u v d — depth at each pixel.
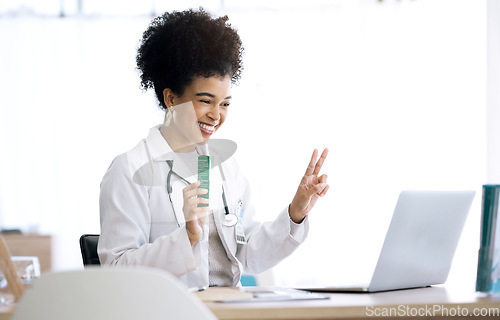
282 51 5.66
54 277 1.20
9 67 5.58
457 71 5.48
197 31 2.16
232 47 2.22
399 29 5.61
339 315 1.51
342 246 5.53
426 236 1.90
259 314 1.47
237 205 2.24
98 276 1.19
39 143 5.59
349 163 5.59
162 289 1.20
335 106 5.63
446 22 5.52
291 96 5.65
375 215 5.55
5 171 5.55
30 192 5.56
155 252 1.85
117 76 5.63
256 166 5.59
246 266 2.26
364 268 5.49
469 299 1.67
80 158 5.60
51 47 5.62
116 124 5.61
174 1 5.61
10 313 1.40
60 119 5.60
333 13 5.68
